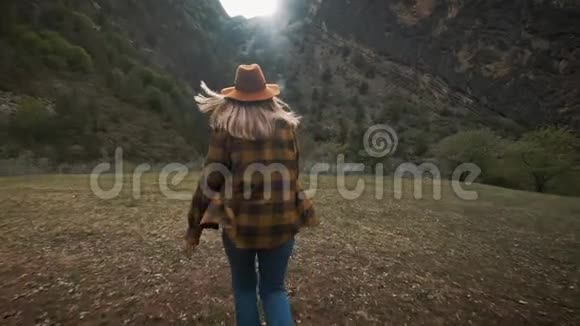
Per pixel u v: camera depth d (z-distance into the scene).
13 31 45.59
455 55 82.00
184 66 81.38
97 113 38.91
